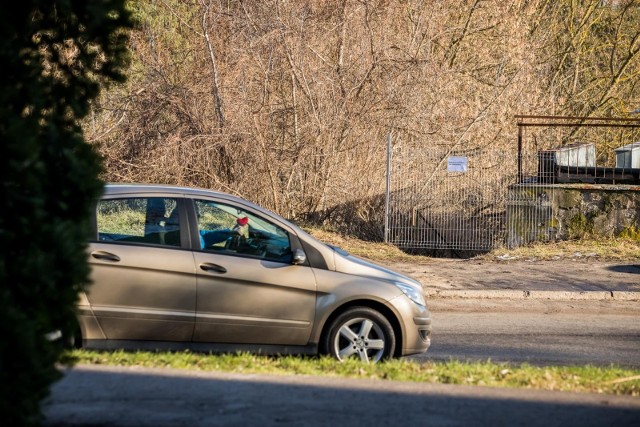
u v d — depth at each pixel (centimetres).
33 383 645
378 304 1236
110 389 867
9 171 641
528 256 2625
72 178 702
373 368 1079
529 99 3747
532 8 4031
